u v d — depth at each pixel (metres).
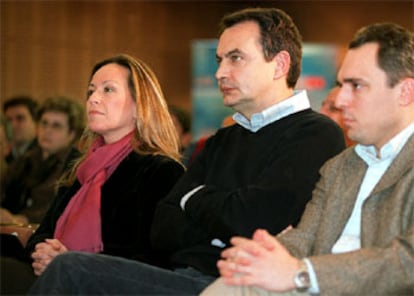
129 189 4.33
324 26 13.19
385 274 2.83
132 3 13.27
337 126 3.93
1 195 7.43
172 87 13.47
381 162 3.20
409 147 3.07
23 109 8.86
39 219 6.66
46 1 12.70
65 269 3.24
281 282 2.84
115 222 4.29
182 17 13.51
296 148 3.77
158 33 13.41
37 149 7.10
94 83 4.64
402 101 3.10
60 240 4.38
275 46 3.97
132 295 3.34
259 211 3.62
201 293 3.30
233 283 2.89
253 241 2.93
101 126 4.55
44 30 12.70
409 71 3.07
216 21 13.57
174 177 4.29
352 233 3.20
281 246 2.95
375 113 3.11
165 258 4.03
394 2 13.27
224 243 3.70
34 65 12.62
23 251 4.57
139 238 4.19
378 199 3.08
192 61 12.73
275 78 3.99
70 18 12.90
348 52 3.20
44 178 6.88
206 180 4.01
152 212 4.21
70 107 7.04
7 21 12.41
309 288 2.84
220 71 4.02
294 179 3.68
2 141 8.40
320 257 2.88
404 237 2.87
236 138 4.03
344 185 3.29
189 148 6.57
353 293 2.83
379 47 3.10
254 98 3.98
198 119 11.23
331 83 10.21
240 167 3.91
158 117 4.62
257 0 13.31
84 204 4.39
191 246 3.85
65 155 6.89
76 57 12.94
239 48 3.97
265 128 3.93
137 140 4.55
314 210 3.36
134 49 13.27
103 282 3.30
